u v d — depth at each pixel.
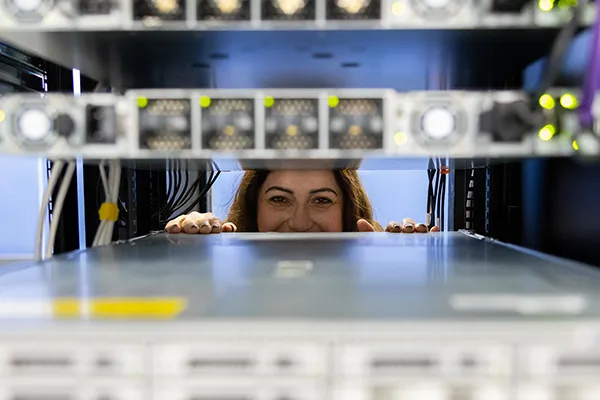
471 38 0.61
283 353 0.40
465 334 0.39
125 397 0.40
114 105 0.59
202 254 0.79
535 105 0.58
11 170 1.87
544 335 0.39
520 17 0.56
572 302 0.45
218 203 2.17
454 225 1.25
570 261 0.71
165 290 0.51
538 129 0.58
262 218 1.91
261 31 0.57
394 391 0.40
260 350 0.40
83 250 0.85
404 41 0.62
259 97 0.58
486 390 0.40
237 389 0.40
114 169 0.90
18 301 0.46
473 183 1.18
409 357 0.40
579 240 0.77
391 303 0.45
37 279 0.57
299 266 0.66
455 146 0.59
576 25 0.54
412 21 0.56
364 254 0.78
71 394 0.40
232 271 0.62
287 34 0.59
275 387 0.40
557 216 0.84
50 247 0.83
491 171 1.08
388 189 2.19
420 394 0.40
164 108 0.60
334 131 0.59
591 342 0.39
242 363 0.40
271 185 1.84
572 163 0.79
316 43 0.63
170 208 1.49
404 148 0.59
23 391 0.40
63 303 0.45
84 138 0.59
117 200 0.95
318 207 1.87
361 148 0.59
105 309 0.43
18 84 0.90
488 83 0.89
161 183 1.38
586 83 0.54
